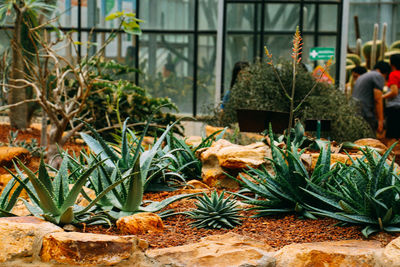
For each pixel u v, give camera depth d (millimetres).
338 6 11961
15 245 2811
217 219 3275
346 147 5086
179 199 3527
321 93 7082
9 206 3363
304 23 12117
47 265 2785
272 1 12164
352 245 2830
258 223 3352
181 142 4652
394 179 3338
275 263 2746
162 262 2732
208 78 12547
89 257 2750
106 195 3432
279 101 6914
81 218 3303
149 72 12625
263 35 12242
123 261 2771
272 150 3701
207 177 4367
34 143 6953
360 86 8664
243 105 7070
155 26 12664
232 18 12320
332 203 3293
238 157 4270
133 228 3105
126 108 8328
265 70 7176
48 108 5945
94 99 8141
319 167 3500
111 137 8266
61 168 3395
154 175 3771
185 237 3055
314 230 3172
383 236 2986
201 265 2691
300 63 7375
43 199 3123
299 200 3502
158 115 8617
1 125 9672
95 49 12445
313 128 5508
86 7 12508
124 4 12625
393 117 8703
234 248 2811
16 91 9047
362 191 3271
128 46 12586
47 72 6012
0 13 6398
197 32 12523
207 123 7785
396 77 8633
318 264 2684
